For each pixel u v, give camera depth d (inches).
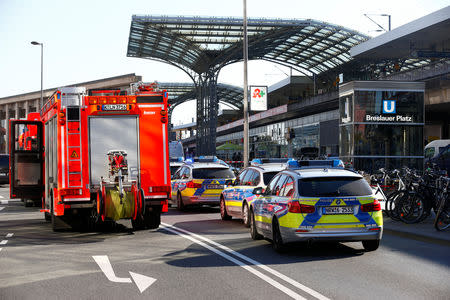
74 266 361.4
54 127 542.3
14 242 482.6
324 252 413.7
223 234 530.9
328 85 2706.7
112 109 531.2
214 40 2134.6
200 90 2546.8
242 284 302.4
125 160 531.2
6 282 311.9
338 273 332.2
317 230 383.9
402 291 282.5
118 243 472.4
